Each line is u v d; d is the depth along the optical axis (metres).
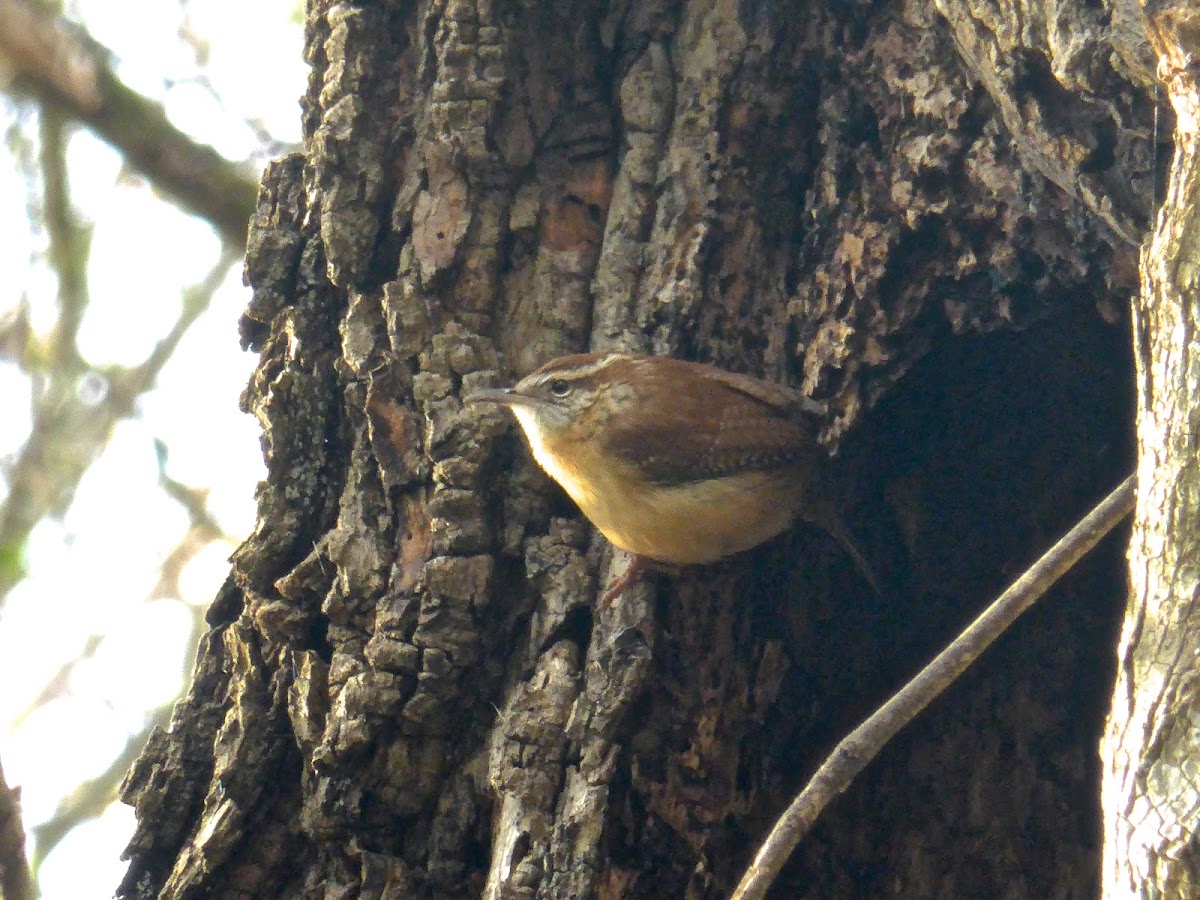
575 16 9.40
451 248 8.87
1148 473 5.36
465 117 8.95
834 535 9.55
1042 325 9.27
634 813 7.96
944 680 6.14
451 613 8.17
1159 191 7.42
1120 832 4.96
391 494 8.51
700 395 8.76
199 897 8.15
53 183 15.52
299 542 8.72
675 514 8.54
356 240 8.88
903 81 8.90
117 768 15.98
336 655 8.23
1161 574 5.15
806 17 9.34
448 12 9.05
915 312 8.93
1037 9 7.38
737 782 8.49
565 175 9.31
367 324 8.81
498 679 8.28
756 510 8.90
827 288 9.11
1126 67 7.05
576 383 8.63
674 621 8.63
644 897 7.90
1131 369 9.61
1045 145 7.78
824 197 9.23
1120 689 5.21
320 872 8.13
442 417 8.55
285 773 8.34
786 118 9.38
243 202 14.34
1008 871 9.50
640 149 9.29
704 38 9.38
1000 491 10.20
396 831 8.09
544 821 7.71
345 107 9.01
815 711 9.38
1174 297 5.38
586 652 8.32
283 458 8.83
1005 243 8.66
